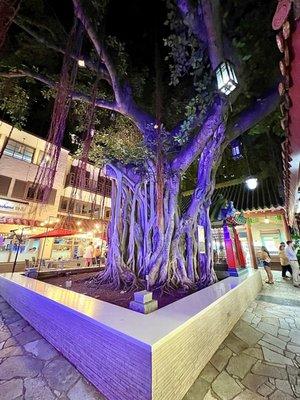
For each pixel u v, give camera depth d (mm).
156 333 2406
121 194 6645
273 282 8672
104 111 7125
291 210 6105
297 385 2658
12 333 4234
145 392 2053
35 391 2646
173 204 5730
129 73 6426
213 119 4504
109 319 2859
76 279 7355
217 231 9594
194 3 3326
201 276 6270
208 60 4289
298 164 2928
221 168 11625
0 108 5934
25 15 4707
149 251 5699
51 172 2621
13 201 13859
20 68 5336
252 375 2877
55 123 2779
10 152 14242
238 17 4012
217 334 3615
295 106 1722
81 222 14484
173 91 6750
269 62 4453
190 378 2670
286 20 1155
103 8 4152
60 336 3498
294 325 4395
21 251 14789
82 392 2609
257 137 9586
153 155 5625
